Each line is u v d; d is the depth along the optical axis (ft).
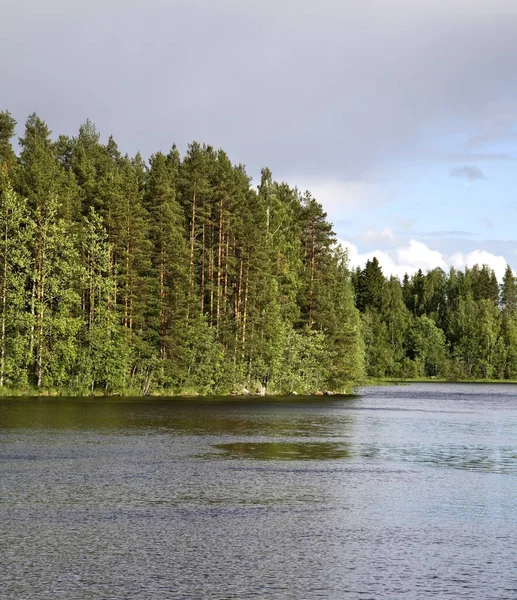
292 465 113.09
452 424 197.26
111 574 57.16
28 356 250.98
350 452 131.44
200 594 53.26
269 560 61.82
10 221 253.24
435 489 95.35
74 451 120.67
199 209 325.42
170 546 65.16
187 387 303.27
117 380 274.57
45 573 57.11
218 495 87.56
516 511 82.38
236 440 143.64
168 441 138.10
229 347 325.83
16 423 162.50
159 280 299.38
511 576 58.54
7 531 68.90
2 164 318.24
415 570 59.82
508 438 161.58
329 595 53.62
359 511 81.20
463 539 69.67
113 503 81.51
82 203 305.12
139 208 290.76
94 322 279.28
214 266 327.47
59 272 266.77
